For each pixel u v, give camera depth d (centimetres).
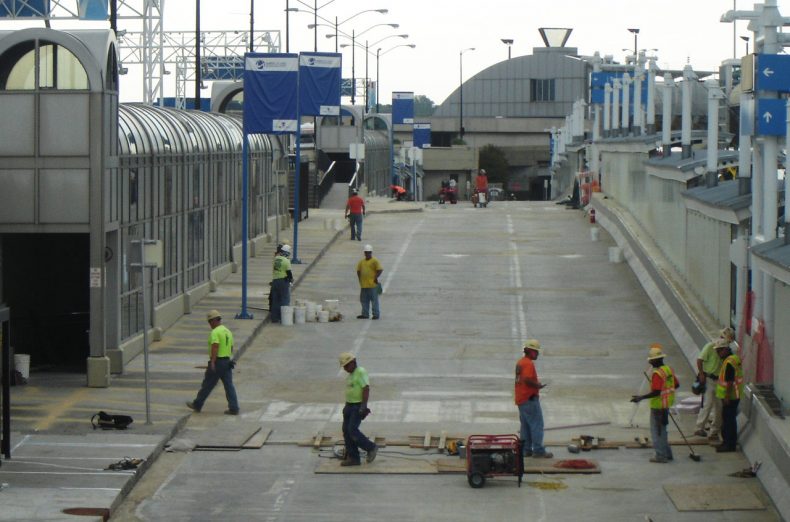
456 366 3591
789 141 2561
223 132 5028
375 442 2695
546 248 6059
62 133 3138
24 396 3062
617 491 2358
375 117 13050
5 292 3506
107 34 3162
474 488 2384
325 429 2845
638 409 3030
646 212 5484
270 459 2600
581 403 3105
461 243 6288
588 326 4181
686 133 4512
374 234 6706
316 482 2436
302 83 5494
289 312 4225
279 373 3497
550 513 2234
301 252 5762
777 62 2766
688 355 3562
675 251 4491
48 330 3550
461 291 4884
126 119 3644
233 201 5175
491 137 16125
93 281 3169
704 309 3747
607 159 7506
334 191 9081
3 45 3122
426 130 12362
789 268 2303
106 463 2472
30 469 2425
